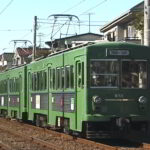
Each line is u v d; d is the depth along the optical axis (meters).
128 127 17.72
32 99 26.22
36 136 21.31
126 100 17.70
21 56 73.69
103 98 17.56
